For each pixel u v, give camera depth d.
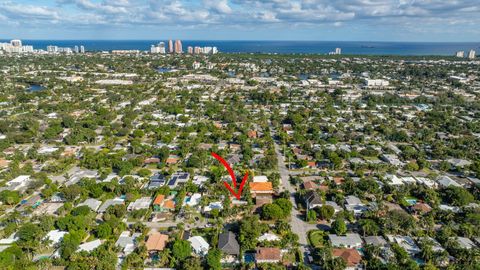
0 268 113.12
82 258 120.06
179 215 154.62
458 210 159.25
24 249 127.94
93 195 168.00
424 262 123.69
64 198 165.75
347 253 124.19
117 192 171.88
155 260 122.62
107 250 126.06
